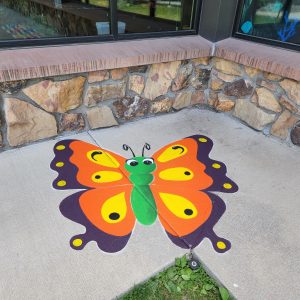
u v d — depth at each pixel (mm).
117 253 1555
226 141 2611
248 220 1788
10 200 1870
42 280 1412
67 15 2389
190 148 2492
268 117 2615
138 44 2619
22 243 1592
